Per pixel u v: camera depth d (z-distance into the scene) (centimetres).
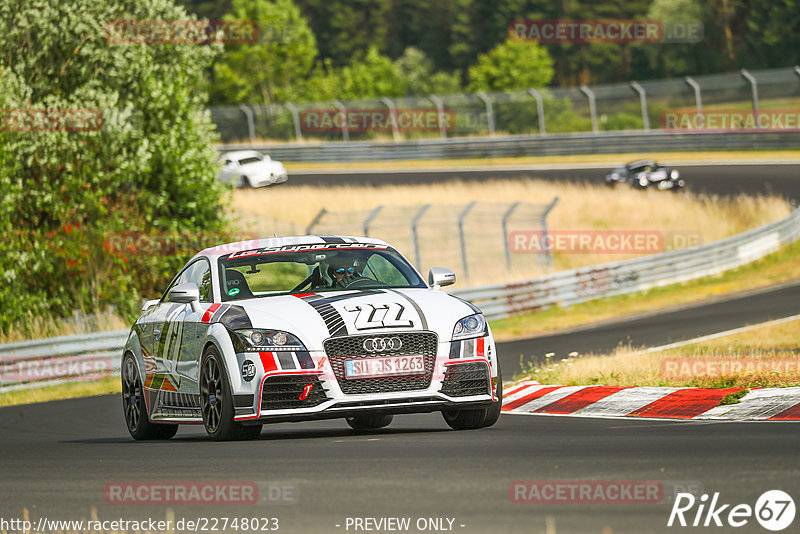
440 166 19875
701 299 10006
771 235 12719
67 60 8669
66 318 8119
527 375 4672
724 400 3328
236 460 2480
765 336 6438
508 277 10975
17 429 4353
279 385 2820
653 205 15125
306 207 14962
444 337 2898
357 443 2747
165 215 9219
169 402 3309
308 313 2900
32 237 8181
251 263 3262
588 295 10219
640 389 3700
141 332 3547
